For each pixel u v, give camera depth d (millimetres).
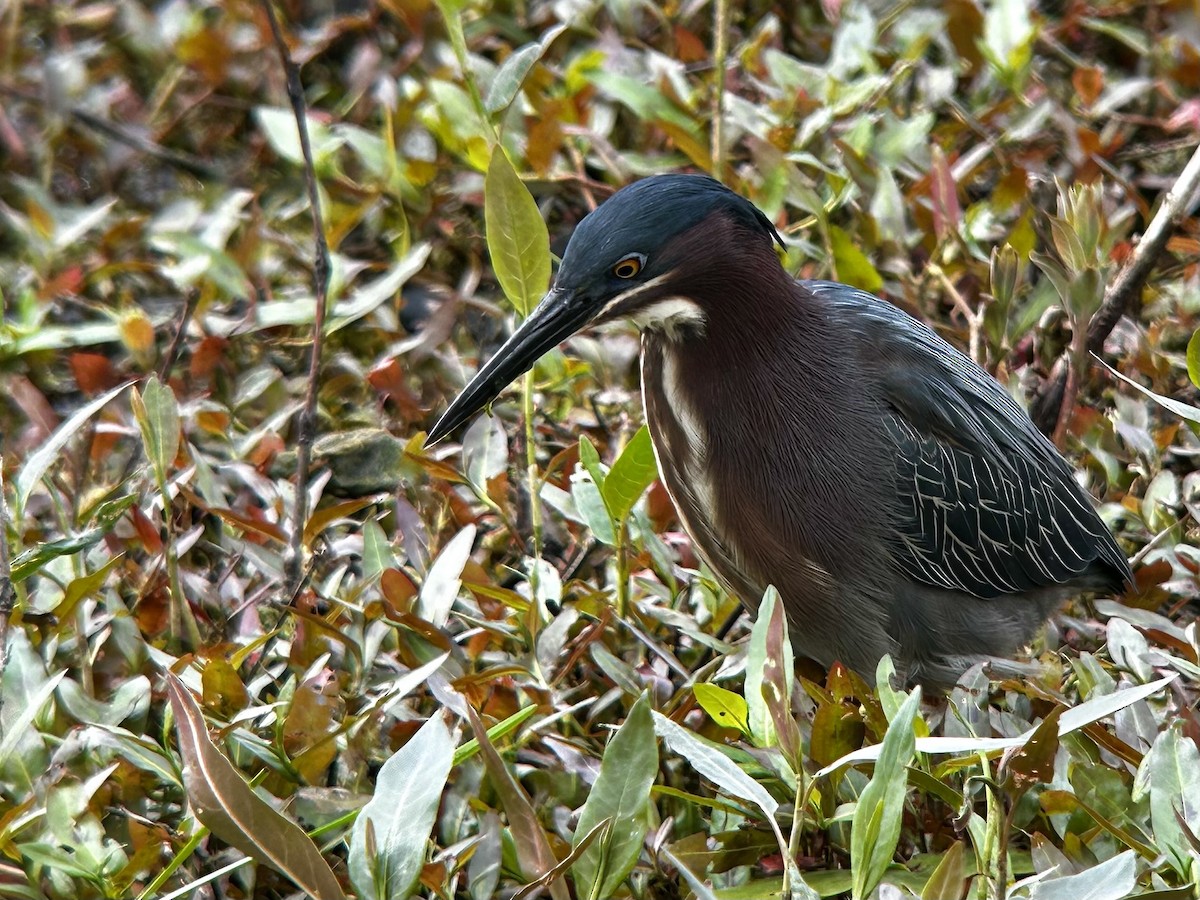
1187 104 11648
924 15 12727
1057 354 11195
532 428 9117
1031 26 12086
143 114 13172
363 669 7504
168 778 6750
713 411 8836
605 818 5559
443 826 6855
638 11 13289
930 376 9156
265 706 6891
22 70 13508
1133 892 6168
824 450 8852
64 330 10258
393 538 9609
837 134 11828
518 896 5473
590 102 12008
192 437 10391
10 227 12859
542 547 9156
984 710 7094
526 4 13664
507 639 8156
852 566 8977
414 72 12891
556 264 11828
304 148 8656
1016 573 9312
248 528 8492
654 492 9305
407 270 10047
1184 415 6730
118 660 7719
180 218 11734
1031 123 11492
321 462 10102
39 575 8234
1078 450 10367
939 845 7051
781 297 8805
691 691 7477
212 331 10664
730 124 11969
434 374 10828
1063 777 6789
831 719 6750
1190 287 10695
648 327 8867
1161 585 8789
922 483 8953
